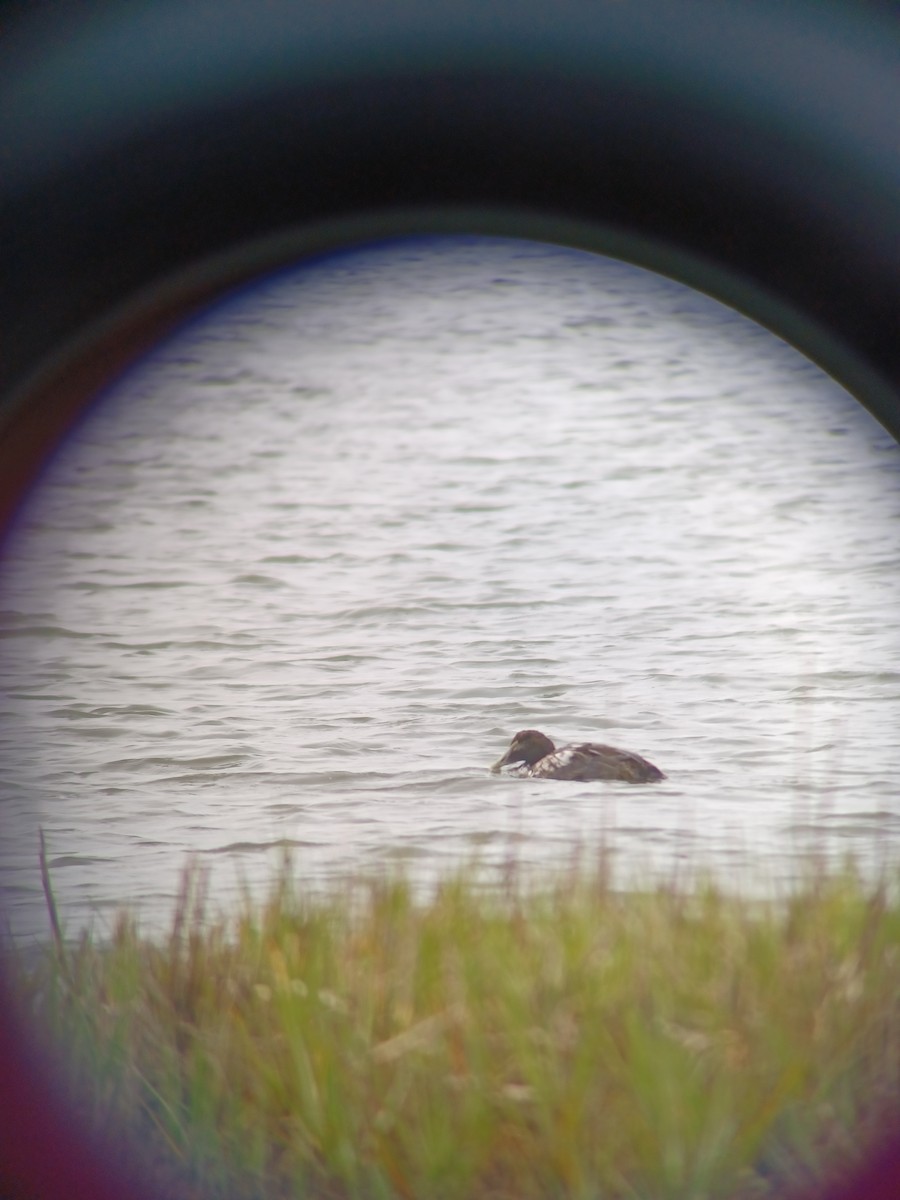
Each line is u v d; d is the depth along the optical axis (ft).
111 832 60.64
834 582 132.36
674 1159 29.84
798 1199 29.91
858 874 41.70
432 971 34.42
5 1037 33.45
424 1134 30.50
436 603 123.24
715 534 157.99
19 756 74.90
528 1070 30.96
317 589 131.03
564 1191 29.89
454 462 198.29
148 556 148.25
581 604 122.42
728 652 103.65
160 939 42.55
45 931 46.11
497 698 89.40
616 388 245.24
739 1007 33.19
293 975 34.58
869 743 75.92
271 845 57.67
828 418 224.94
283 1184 30.96
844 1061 31.83
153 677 97.71
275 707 87.86
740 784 66.44
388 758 73.77
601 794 64.28
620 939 35.65
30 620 116.67
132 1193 31.32
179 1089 32.86
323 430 216.13
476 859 48.42
